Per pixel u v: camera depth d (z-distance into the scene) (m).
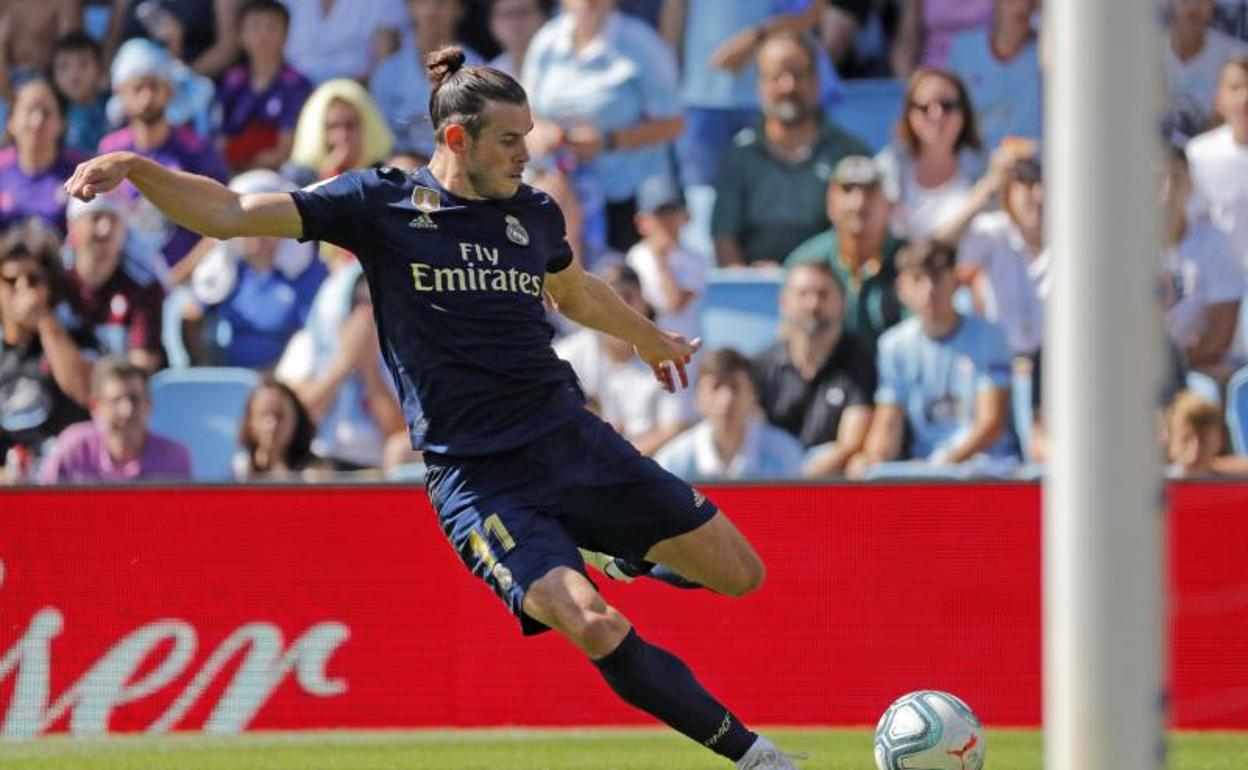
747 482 28.69
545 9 35.59
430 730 28.47
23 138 35.22
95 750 26.25
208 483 28.83
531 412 15.91
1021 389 33.19
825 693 28.38
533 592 15.02
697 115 35.09
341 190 15.66
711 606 28.61
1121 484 9.36
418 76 35.91
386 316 15.91
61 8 35.94
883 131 34.75
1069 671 9.50
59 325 34.38
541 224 16.28
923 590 28.36
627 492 16.09
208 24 35.88
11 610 28.59
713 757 23.81
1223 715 27.73
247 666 28.66
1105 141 9.30
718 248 34.62
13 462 33.97
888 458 33.03
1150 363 9.38
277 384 33.69
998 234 33.47
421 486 28.80
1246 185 33.50
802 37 34.72
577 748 25.64
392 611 28.69
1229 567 27.84
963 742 17.92
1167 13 10.02
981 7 34.59
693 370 33.41
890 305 33.31
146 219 34.72
